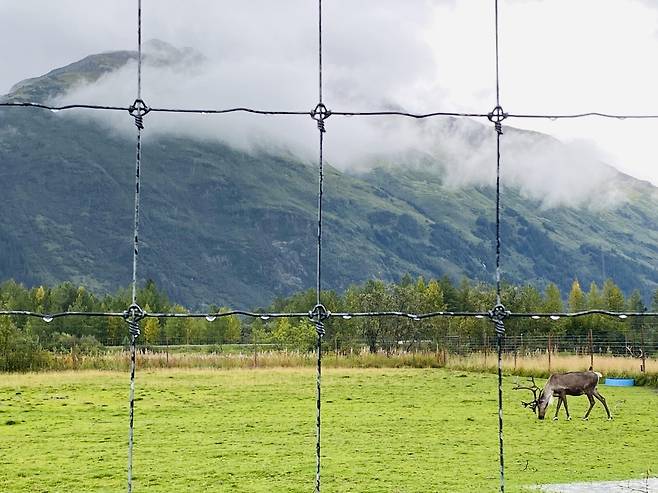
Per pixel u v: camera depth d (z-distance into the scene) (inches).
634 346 2037.4
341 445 817.5
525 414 1091.9
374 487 618.5
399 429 932.0
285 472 679.1
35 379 1571.1
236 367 2015.3
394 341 2596.0
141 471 685.3
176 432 901.8
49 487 626.5
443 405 1178.6
